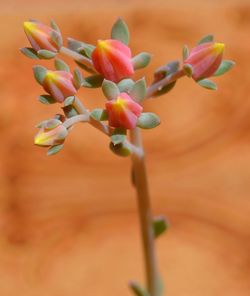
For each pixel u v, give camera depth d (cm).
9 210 44
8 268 41
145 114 25
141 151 28
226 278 41
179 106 50
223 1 58
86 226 43
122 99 24
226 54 54
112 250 42
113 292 41
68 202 44
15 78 53
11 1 60
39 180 46
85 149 47
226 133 48
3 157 47
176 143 47
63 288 41
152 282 31
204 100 50
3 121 50
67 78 25
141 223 30
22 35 57
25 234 43
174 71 26
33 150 48
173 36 55
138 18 57
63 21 57
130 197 44
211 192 44
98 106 50
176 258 41
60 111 50
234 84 51
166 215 43
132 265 42
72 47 26
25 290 41
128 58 25
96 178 45
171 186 44
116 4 58
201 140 47
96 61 25
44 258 42
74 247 42
